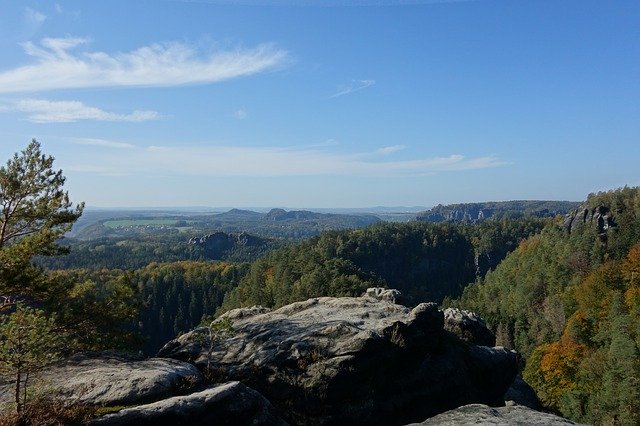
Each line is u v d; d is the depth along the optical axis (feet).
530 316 375.25
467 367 85.20
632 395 181.47
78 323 64.23
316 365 67.92
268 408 57.00
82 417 43.96
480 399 86.58
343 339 71.72
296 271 384.47
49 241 59.88
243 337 77.36
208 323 85.05
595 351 250.78
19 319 41.39
